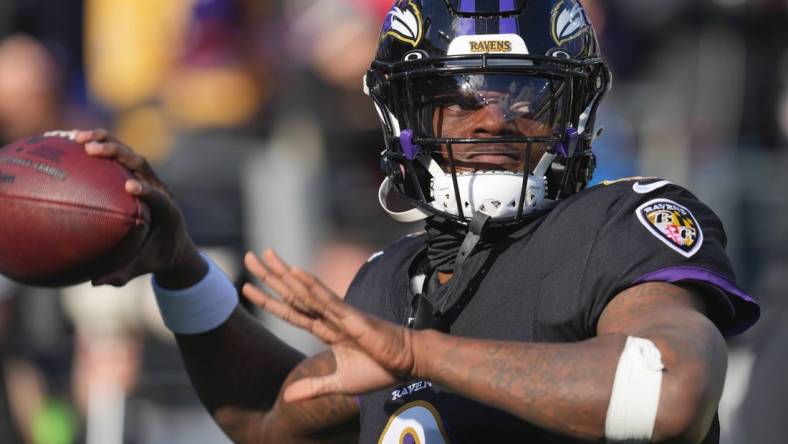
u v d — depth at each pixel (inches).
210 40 728.3
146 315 623.2
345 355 279.1
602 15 784.3
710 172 746.8
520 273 313.6
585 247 303.1
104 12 763.4
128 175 343.6
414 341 271.0
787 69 775.1
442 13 337.7
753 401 522.0
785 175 741.9
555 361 263.0
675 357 260.1
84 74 769.6
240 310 385.7
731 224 730.2
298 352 392.2
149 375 613.9
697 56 778.8
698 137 759.1
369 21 695.1
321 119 698.8
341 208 677.3
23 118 677.3
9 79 676.7
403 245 367.6
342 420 360.2
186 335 375.6
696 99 772.6
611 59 784.9
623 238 296.7
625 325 278.1
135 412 608.1
